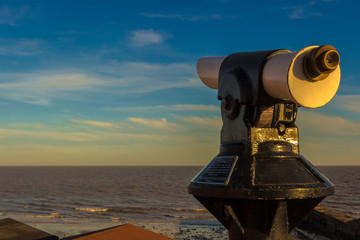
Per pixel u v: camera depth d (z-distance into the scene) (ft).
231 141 9.78
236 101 9.30
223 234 62.39
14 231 13.52
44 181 325.62
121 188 237.25
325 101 8.43
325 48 7.68
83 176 450.71
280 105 9.06
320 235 44.09
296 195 8.56
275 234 9.00
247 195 8.48
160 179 373.40
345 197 173.17
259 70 8.80
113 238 13.52
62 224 81.10
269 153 9.11
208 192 9.11
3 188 231.91
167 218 100.27
